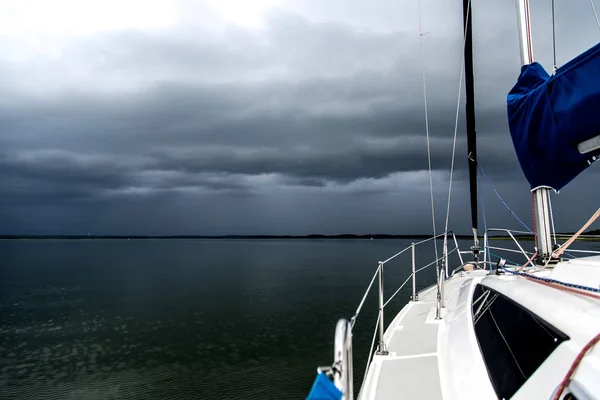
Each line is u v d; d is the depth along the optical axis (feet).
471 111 30.25
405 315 23.38
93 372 70.28
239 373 67.31
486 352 10.87
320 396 5.89
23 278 214.48
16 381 66.85
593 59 10.22
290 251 548.72
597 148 11.14
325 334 88.99
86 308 127.65
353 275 201.87
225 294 148.66
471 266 35.22
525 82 14.58
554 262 14.40
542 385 7.30
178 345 84.43
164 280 200.64
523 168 14.28
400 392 13.28
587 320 7.59
